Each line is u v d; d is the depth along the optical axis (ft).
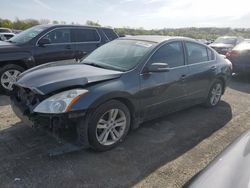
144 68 11.82
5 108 15.43
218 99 17.92
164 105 13.19
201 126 14.08
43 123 9.46
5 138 11.37
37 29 21.04
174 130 13.37
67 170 9.30
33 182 8.56
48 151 10.44
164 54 13.10
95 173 9.22
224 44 45.06
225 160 6.00
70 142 10.23
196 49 15.57
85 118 9.72
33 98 9.93
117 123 11.04
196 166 10.04
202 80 15.57
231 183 5.07
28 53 19.19
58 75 10.66
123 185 8.69
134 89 11.21
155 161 10.23
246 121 15.15
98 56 13.62
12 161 9.65
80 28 22.45
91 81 10.11
